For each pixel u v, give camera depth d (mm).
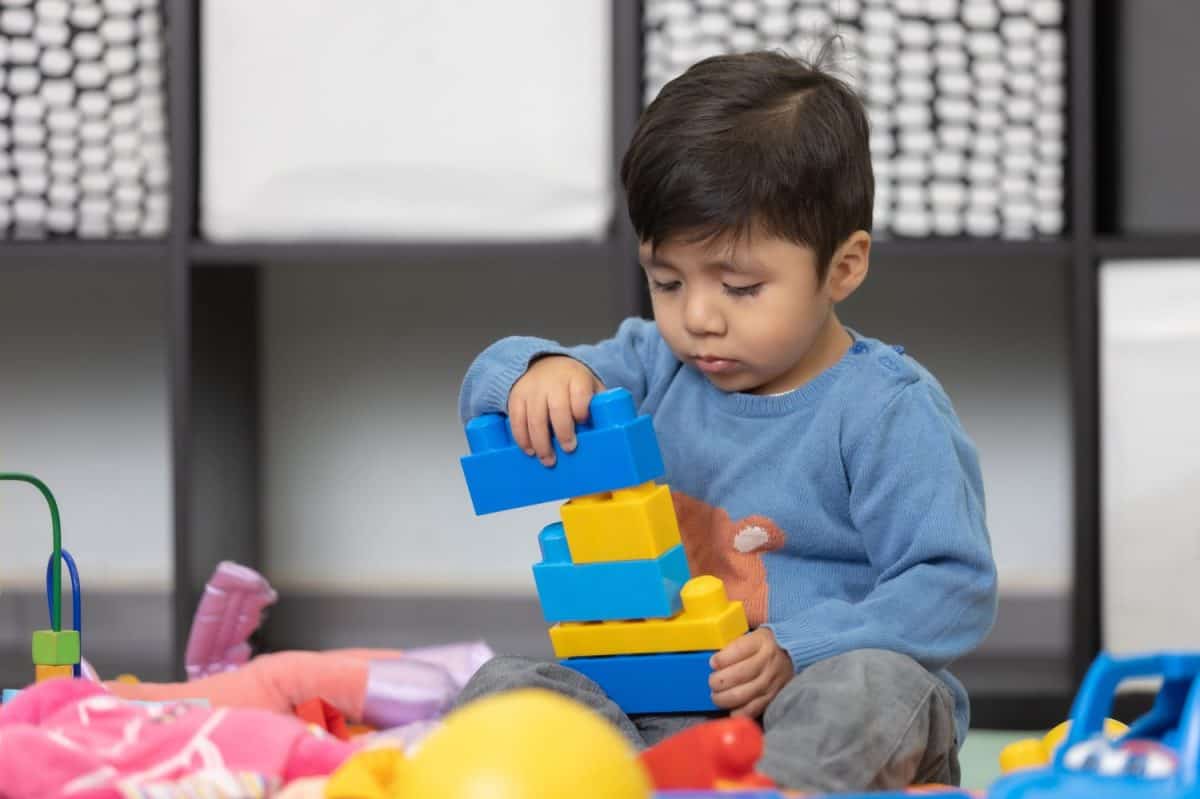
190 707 1115
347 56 2514
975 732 2299
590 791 713
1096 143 2607
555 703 757
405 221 2521
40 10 2523
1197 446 2434
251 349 3006
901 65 2465
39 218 2541
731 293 1352
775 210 1329
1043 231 2475
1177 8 2561
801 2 2461
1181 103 2568
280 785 987
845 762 1154
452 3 2504
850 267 1440
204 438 2611
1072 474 2430
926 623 1325
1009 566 3070
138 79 2539
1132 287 2438
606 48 2496
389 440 3154
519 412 1289
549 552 1307
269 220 2521
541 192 2508
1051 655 2832
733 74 1413
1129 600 2441
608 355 1589
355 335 3150
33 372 3154
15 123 2535
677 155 1345
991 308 3080
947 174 2473
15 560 3137
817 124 1388
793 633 1281
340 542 3152
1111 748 848
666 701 1289
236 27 2514
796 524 1438
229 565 1948
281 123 2518
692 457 1489
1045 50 2463
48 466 3150
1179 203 2570
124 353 3150
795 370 1465
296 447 3150
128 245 2506
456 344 3150
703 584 1283
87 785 966
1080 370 2430
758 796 914
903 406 1414
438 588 3137
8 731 998
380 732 1705
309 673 1732
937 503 1369
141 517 3145
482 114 2510
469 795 704
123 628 3080
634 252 2461
